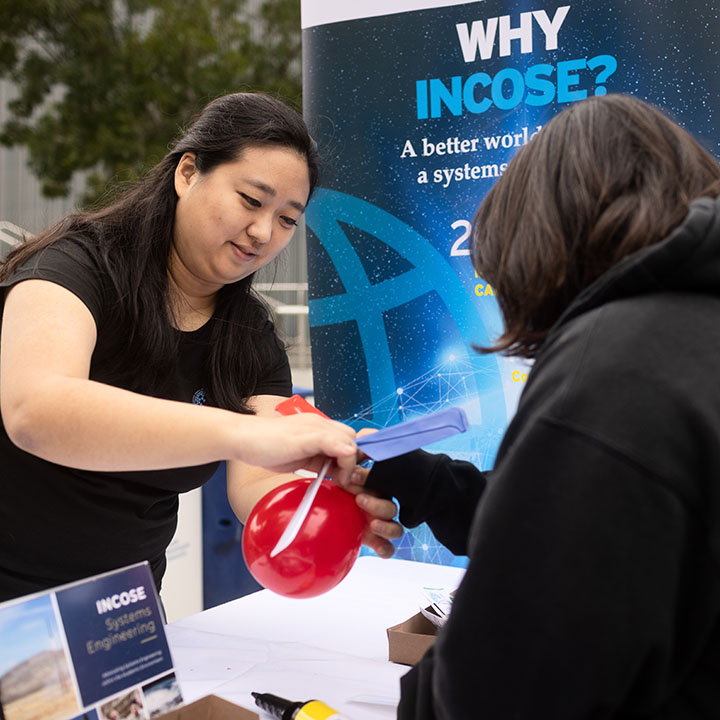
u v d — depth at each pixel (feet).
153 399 2.78
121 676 2.33
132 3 36.86
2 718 2.05
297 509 2.85
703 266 1.83
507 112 5.20
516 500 1.72
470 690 1.73
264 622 4.01
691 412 1.66
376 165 5.61
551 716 1.65
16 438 2.81
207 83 35.42
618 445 1.64
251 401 4.23
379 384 5.74
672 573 1.63
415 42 5.41
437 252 5.49
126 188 4.20
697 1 4.60
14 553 3.55
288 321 23.47
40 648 2.17
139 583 2.48
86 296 3.28
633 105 2.17
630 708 1.77
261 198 3.58
